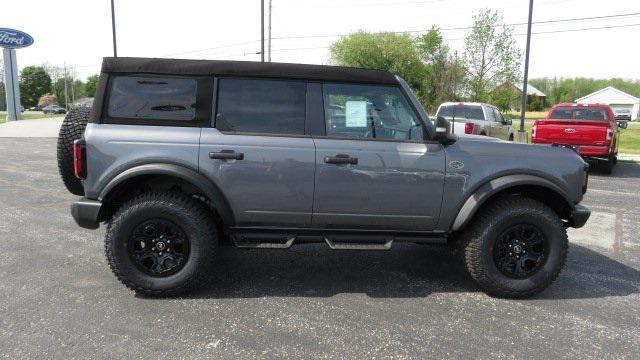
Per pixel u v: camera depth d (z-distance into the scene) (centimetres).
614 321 380
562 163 429
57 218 669
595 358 322
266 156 402
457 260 528
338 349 325
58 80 9312
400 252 554
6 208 727
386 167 411
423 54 5347
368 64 5300
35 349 317
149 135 396
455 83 3303
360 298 416
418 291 436
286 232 424
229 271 478
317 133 413
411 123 425
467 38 2759
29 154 1462
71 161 432
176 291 404
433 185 417
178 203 397
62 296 404
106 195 398
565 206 453
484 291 437
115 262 394
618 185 1088
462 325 367
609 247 593
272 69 411
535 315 389
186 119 404
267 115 410
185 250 403
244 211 409
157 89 402
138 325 354
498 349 331
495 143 432
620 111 6812
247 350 321
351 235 428
